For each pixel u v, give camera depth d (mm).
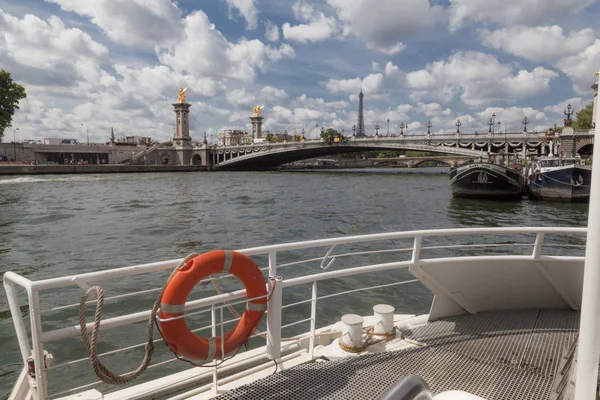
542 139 62594
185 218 26812
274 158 102000
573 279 4676
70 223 24484
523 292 4762
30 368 2773
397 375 3342
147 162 106312
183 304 2963
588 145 54625
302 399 3008
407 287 11398
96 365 2707
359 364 3514
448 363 3549
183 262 3055
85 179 64938
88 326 2822
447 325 4367
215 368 3232
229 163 103875
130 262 15461
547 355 3701
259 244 19125
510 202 37750
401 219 27547
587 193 35531
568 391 2350
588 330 1643
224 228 23203
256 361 3773
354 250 16938
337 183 61969
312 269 13836
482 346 3881
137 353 7500
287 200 38469
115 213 28938
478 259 4594
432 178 74688
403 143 75812
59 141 125000
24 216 27062
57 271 14180
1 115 71562
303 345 4172
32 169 73562
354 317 4004
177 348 2979
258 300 3328
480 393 3111
